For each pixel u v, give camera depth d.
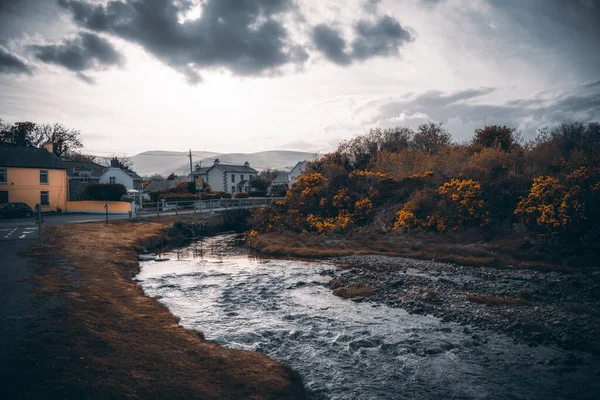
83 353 7.54
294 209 31.88
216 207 47.28
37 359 7.05
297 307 12.71
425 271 17.27
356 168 37.41
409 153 36.50
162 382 6.89
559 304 12.09
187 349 8.56
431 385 7.62
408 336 10.09
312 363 8.62
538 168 25.02
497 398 7.11
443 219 24.03
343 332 10.41
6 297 10.83
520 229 20.88
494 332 10.27
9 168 40.41
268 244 25.98
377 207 29.12
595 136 28.20
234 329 10.60
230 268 19.25
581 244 17.70
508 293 13.31
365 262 19.75
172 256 23.11
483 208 23.19
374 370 8.28
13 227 27.53
